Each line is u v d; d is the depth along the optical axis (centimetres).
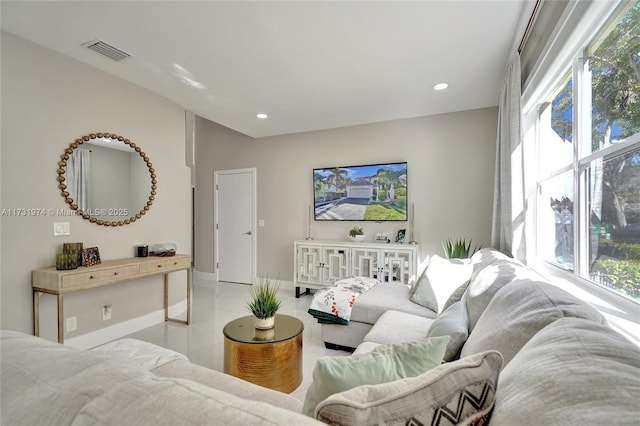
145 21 208
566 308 94
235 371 188
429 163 401
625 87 129
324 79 295
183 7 194
